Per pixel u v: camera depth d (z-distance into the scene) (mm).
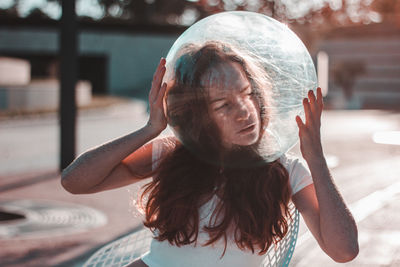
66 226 6172
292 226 1857
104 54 46344
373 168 10102
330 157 11805
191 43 1676
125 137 1795
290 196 1814
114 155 1777
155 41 47312
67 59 9953
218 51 1612
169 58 1735
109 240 5559
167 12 65500
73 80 10055
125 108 30703
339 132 18094
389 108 38969
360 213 6039
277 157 1724
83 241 5531
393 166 10336
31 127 20328
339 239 1646
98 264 2303
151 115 1784
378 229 5270
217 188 1737
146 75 47562
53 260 4906
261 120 1651
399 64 44844
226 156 1681
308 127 1700
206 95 1621
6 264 4773
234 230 1752
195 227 1741
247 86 1610
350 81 40750
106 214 6738
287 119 1689
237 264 1768
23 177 9555
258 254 1786
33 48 43156
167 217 1773
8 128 19828
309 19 38250
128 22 47469
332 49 46156
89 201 7492
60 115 10125
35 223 6340
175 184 1769
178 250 1810
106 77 47094
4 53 43969
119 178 1913
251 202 1729
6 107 26031
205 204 1756
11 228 6109
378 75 45656
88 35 45938
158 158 1899
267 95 1641
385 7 47656
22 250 5203
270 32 1668
